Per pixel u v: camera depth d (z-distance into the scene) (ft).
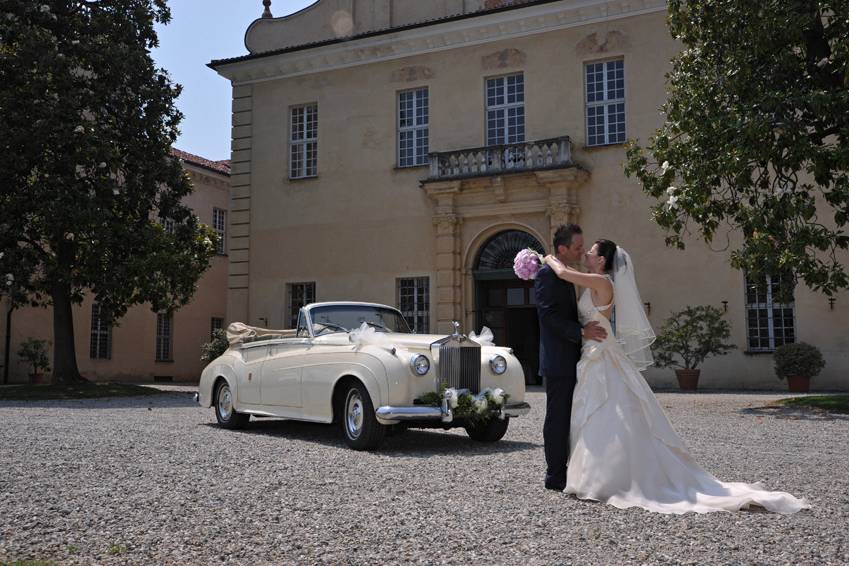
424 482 18.49
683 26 42.98
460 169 69.67
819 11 38.99
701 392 56.65
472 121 71.67
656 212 41.96
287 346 28.96
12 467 20.56
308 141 80.28
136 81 62.85
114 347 89.76
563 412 17.43
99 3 63.87
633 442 16.17
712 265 61.82
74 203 56.90
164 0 66.03
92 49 60.75
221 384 32.22
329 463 21.67
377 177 75.41
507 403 26.02
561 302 17.46
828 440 27.12
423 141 74.64
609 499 15.81
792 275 39.24
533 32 69.36
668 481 16.11
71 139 56.80
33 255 60.13
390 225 74.28
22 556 12.10
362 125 76.69
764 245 37.17
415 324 72.69
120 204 61.62
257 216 81.05
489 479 18.90
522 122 70.44
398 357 24.47
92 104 60.23
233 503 16.03
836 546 12.46
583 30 67.62
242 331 32.86
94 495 16.84
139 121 62.54
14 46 58.54
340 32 80.12
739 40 40.09
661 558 11.75
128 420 34.94
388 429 29.94
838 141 38.42
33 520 14.46
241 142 82.43
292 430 31.24
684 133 43.16
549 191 65.92
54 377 61.67
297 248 78.69
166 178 63.93
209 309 105.40
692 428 30.96
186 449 24.45
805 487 17.83
